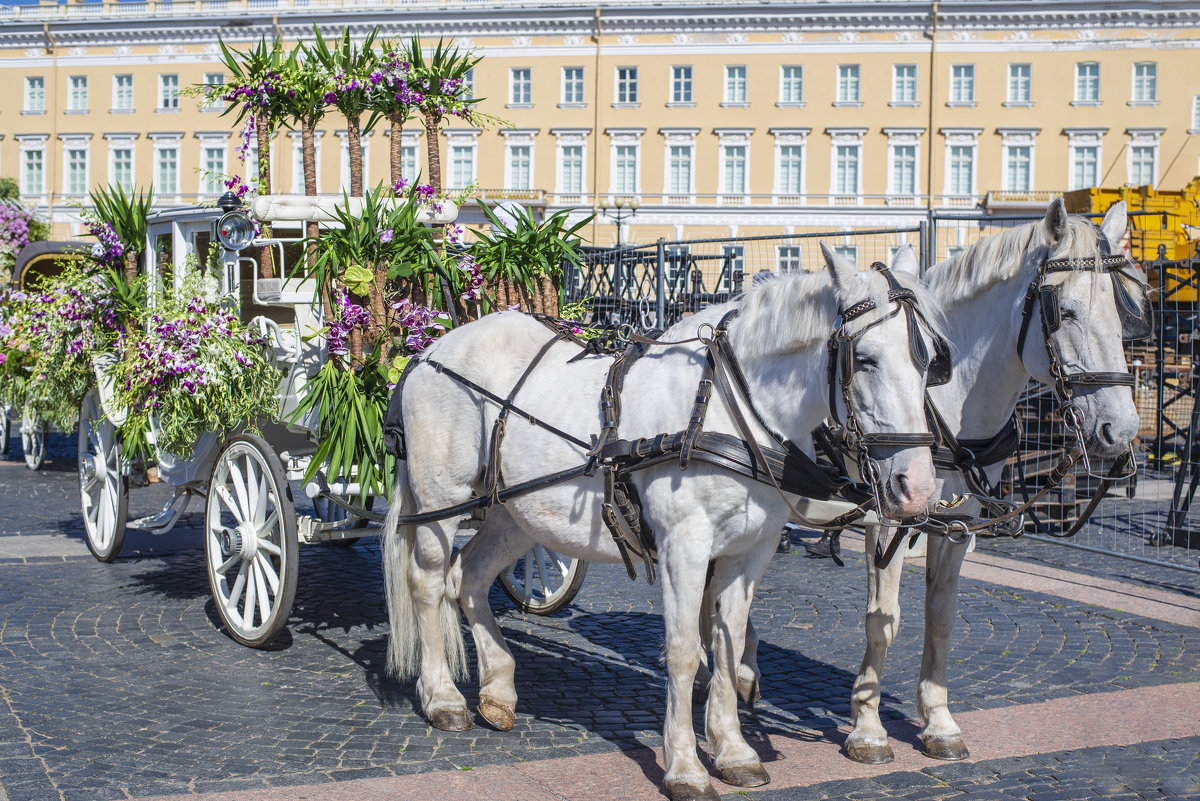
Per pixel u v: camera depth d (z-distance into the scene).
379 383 5.47
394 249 5.55
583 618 6.75
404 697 5.04
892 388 3.40
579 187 45.12
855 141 43.69
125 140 47.72
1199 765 4.28
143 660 5.54
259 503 5.70
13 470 14.16
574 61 44.69
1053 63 42.69
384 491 5.43
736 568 4.05
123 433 6.79
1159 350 13.41
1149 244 17.58
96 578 7.48
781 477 3.79
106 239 6.89
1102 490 4.28
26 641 5.86
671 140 44.56
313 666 5.49
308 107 6.09
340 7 45.28
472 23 44.78
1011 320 4.15
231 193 5.97
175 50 47.00
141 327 6.62
